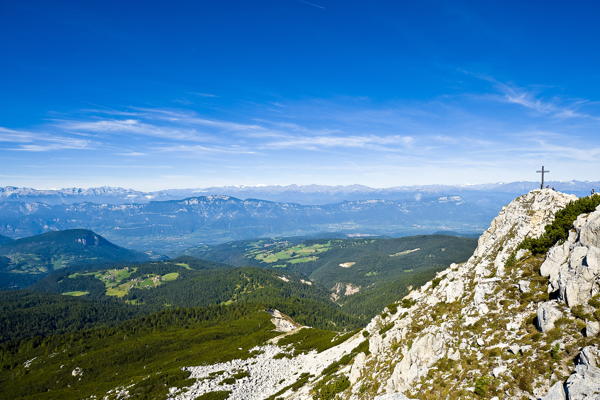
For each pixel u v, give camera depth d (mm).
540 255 35438
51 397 143000
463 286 41312
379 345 45844
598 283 24156
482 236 55344
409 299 62156
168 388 107188
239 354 129250
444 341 31281
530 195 50188
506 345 25984
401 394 29203
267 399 72062
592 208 33844
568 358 21359
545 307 25797
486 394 22828
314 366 81750
